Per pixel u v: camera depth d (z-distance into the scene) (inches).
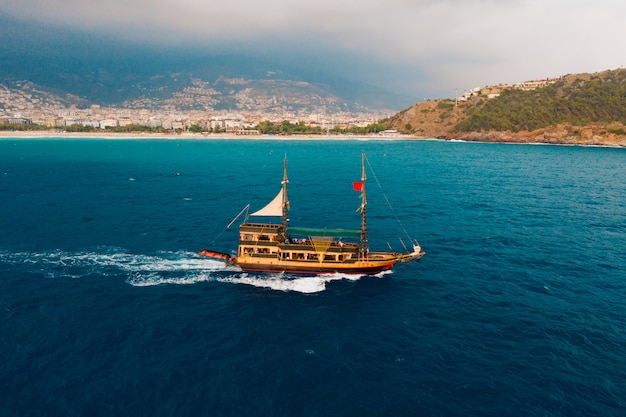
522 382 1557.6
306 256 2477.9
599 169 7677.2
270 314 2046.0
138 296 2220.7
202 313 2049.7
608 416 1391.5
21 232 3289.9
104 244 3021.7
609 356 1715.1
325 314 2052.2
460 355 1722.4
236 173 7047.2
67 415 1380.4
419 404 1446.9
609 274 2564.0
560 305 2154.3
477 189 5570.9
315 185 5841.5
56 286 2324.1
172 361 1673.2
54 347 1753.2
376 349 1764.3
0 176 6304.1
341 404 1450.5
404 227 3619.6
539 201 4773.6
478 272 2596.0
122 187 5487.2
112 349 1745.8
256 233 2503.7
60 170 7116.1
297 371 1619.1
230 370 1621.6
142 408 1419.8
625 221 3863.2
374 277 2501.2
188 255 2822.3
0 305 2095.2
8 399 1445.6
